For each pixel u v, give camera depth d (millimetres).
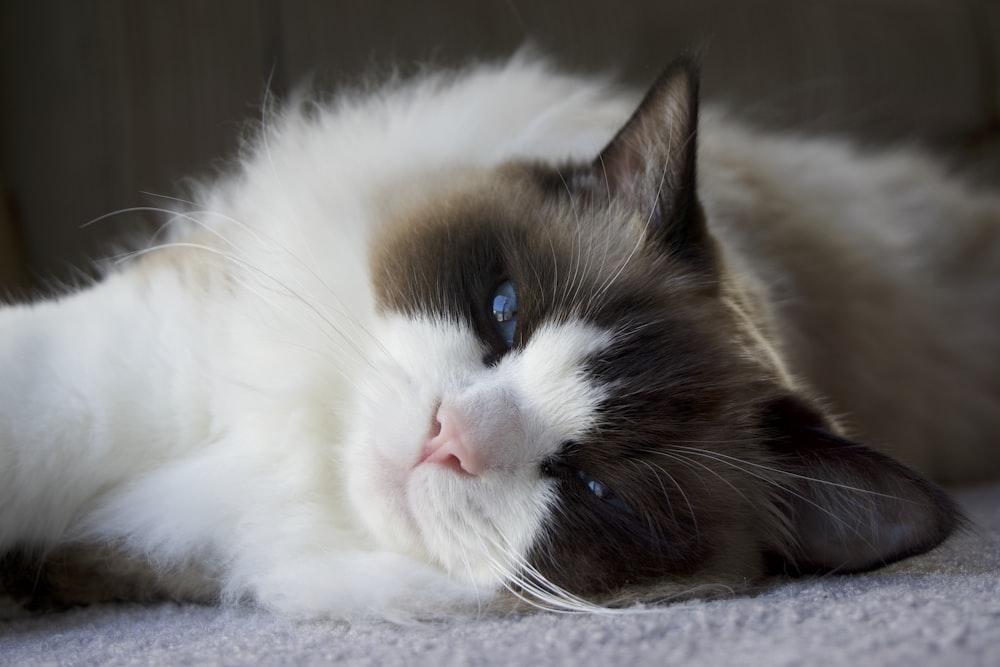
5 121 641
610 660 356
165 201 625
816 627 367
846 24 812
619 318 450
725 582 437
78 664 376
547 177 489
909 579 422
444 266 456
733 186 580
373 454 441
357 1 673
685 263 472
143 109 647
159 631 412
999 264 677
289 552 448
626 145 483
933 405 631
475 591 431
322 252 472
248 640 393
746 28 773
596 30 721
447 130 517
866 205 657
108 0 643
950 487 630
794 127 779
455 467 433
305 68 660
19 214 643
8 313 451
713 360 453
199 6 653
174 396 449
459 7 688
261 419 454
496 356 448
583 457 437
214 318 456
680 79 464
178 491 447
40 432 433
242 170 531
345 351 452
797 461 448
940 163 762
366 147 512
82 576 451
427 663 361
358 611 423
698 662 351
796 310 555
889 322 614
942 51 844
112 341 445
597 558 435
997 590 393
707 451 446
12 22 641
